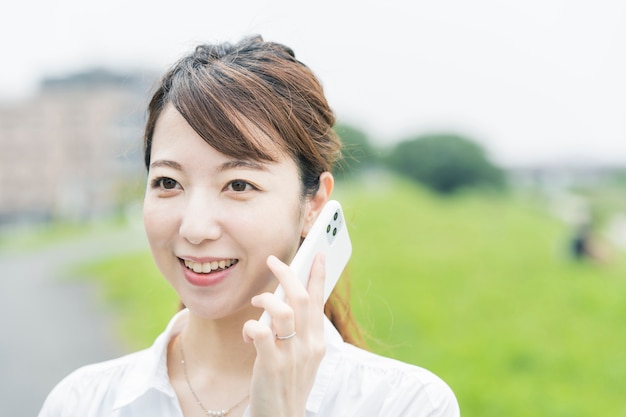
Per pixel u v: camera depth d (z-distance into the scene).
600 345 10.12
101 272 18.31
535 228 24.97
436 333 10.71
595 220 21.06
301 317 1.39
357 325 2.05
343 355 1.70
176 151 1.48
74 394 1.80
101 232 36.94
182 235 1.46
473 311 12.25
